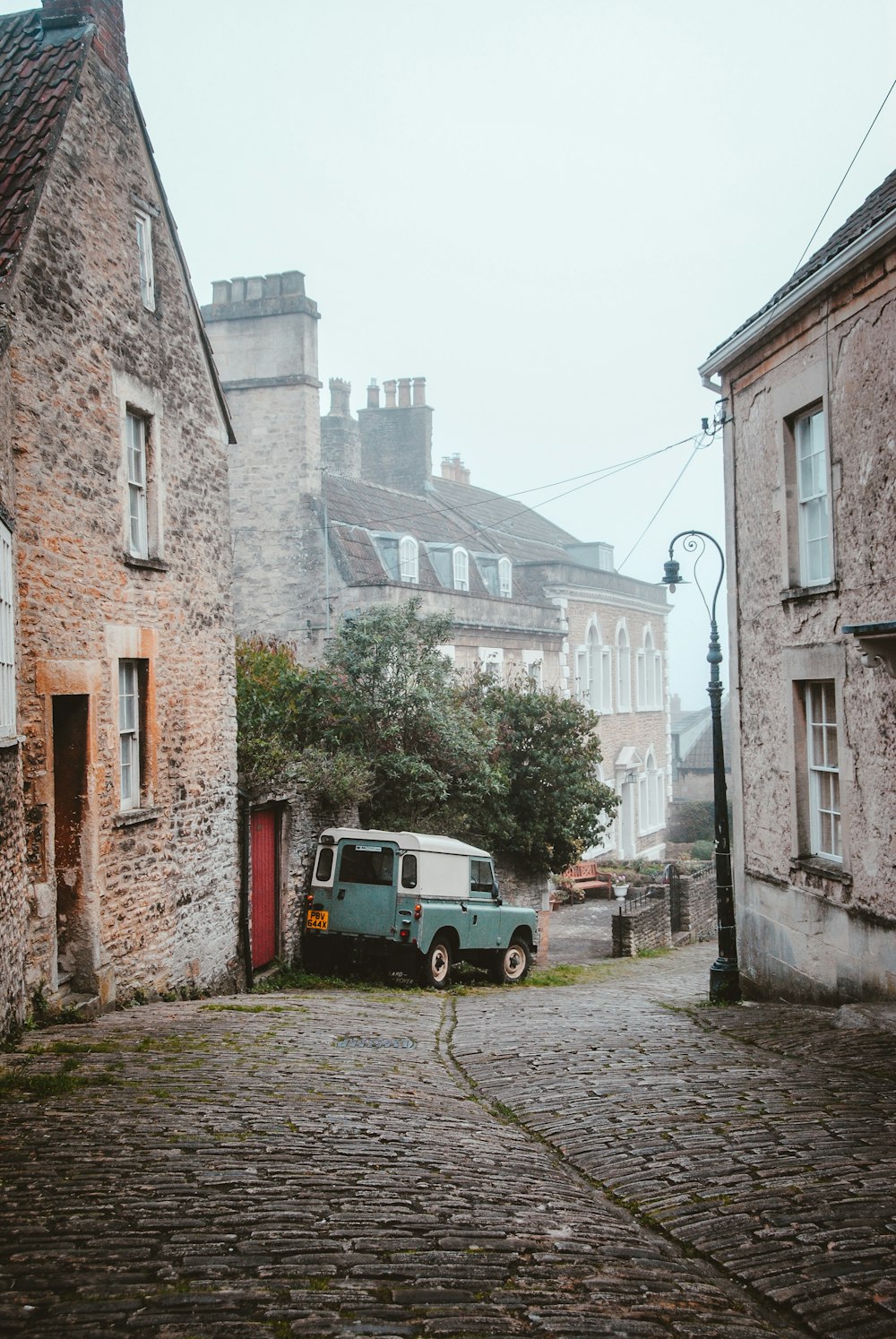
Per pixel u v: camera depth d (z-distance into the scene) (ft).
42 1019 34.06
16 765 31.24
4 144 37.24
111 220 40.50
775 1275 16.06
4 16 41.96
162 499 44.29
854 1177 19.86
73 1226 16.10
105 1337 12.39
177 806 44.86
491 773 70.64
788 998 44.09
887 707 35.94
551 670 119.75
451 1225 17.24
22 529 34.04
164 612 44.21
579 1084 29.63
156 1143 20.88
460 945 55.67
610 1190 20.88
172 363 45.60
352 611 86.53
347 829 55.01
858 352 37.32
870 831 37.22
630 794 138.92
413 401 136.46
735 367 47.91
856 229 39.04
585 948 81.51
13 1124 21.91
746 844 48.32
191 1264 14.79
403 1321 13.28
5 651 30.04
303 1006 43.16
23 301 34.40
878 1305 14.79
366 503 104.22
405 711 66.39
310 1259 15.19
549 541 158.40
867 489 36.94
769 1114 24.68
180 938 44.80
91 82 39.55
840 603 38.96
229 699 50.34
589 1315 13.98
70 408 37.11
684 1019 40.52
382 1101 26.81
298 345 88.79
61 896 37.76
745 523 47.60
